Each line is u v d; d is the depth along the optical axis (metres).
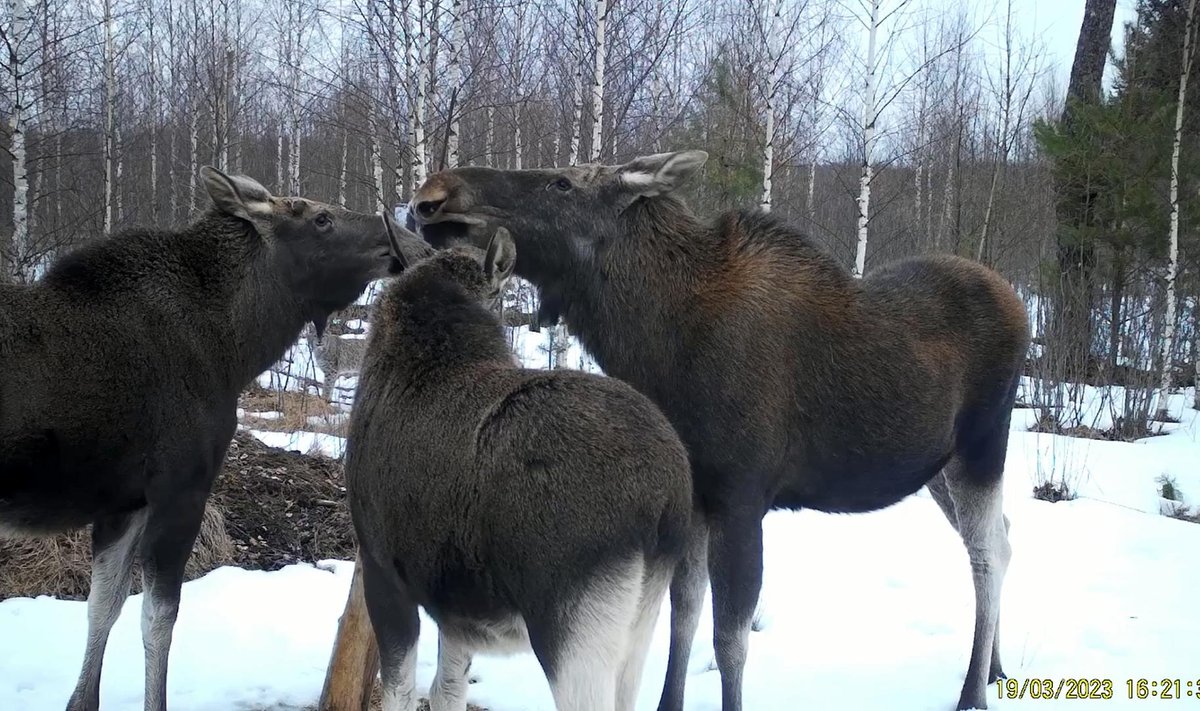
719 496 4.02
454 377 3.08
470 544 2.78
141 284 4.21
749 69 15.23
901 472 4.44
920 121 29.59
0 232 16.88
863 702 4.76
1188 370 17.69
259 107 29.36
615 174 4.22
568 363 12.84
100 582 4.29
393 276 4.61
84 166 26.17
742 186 13.80
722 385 3.97
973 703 4.65
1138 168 15.44
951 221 23.22
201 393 4.28
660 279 4.15
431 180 4.18
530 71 17.34
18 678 4.74
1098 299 15.77
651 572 2.78
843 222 27.44
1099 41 17.23
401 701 3.26
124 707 4.47
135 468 4.10
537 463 2.67
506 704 4.65
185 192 26.88
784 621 5.86
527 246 4.21
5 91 14.11
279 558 6.50
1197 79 18.38
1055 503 8.79
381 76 17.45
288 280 4.62
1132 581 6.62
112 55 22.19
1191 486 9.81
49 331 3.93
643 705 4.66
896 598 6.27
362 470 3.25
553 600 2.62
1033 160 28.16
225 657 5.06
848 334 4.22
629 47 15.51
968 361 4.63
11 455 3.81
